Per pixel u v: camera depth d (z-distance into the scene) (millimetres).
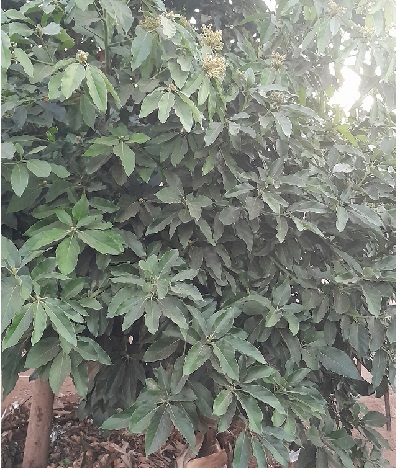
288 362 1368
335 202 1497
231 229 1534
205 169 1388
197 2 2176
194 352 1154
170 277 1263
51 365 1216
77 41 1828
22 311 1031
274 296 1395
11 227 1460
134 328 1651
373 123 1808
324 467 1385
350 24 1732
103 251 1154
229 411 1188
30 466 2043
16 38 1363
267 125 1451
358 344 1461
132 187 1539
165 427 1167
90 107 1399
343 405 1809
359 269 1424
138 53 1255
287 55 2012
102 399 1731
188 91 1246
